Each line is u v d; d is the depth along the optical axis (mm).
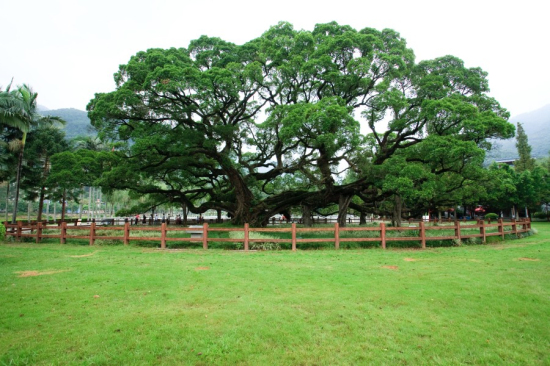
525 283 7445
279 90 18062
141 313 5609
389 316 5492
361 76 15906
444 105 14430
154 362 4035
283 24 19031
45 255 11898
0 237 13391
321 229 13586
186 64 16375
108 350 4309
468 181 18844
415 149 16891
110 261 10508
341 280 7789
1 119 17234
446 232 18859
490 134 14938
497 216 44375
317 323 5188
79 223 32312
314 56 16609
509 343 4574
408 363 4066
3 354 4191
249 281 7703
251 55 18484
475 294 6629
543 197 40031
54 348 4367
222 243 14547
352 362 4070
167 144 17078
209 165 21359
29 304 6074
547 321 5312
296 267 9383
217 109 15820
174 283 7531
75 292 6824
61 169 18469
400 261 10438
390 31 18406
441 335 4809
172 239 13633
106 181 18031
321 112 13281
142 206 30891
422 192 13977
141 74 15320
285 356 4195
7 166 26125
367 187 20453
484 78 18062
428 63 18406
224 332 4852
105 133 17578
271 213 22953
